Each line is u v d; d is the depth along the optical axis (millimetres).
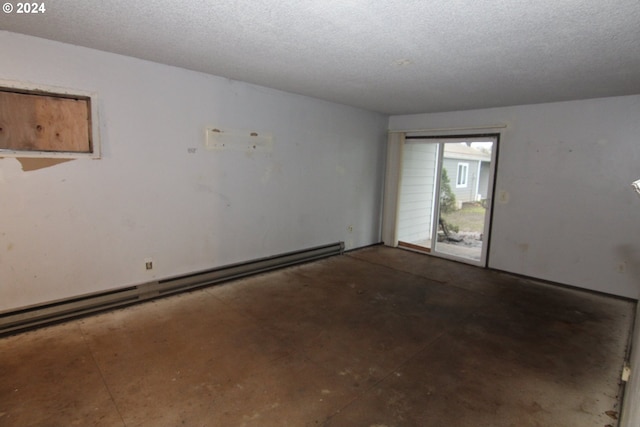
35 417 1837
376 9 1914
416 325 3068
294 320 3080
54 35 2512
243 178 3979
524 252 4496
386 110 5254
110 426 1798
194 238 3658
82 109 2832
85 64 2791
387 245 5992
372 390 2158
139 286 3299
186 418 1871
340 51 2652
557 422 1938
